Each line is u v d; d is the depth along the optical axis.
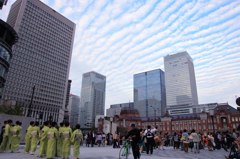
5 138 14.45
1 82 46.69
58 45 157.62
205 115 88.00
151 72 183.88
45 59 147.75
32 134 13.69
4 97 121.94
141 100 179.75
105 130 44.59
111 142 33.28
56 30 157.88
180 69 192.88
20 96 130.25
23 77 133.75
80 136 11.72
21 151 15.18
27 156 12.17
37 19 146.00
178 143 23.58
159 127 97.56
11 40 51.62
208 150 22.41
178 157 14.40
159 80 176.75
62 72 158.12
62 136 12.02
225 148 21.55
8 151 14.83
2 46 46.31
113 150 19.00
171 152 19.05
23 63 134.88
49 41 151.75
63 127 12.23
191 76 191.62
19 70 132.25
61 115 120.75
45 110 142.38
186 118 95.44
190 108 157.88
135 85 190.12
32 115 133.25
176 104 184.88
